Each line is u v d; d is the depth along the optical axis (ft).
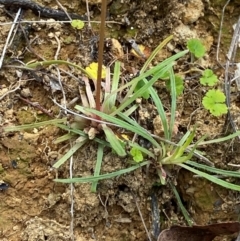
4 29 0.82
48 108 0.80
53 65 0.81
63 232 0.74
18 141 0.77
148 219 0.76
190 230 0.72
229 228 0.71
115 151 0.74
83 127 0.76
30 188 0.76
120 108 0.74
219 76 0.84
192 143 0.78
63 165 0.76
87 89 0.77
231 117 0.79
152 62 0.83
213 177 0.73
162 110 0.74
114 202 0.76
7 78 0.80
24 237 0.73
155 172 0.76
